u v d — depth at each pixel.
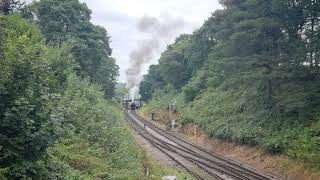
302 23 31.45
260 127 31.70
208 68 58.75
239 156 32.22
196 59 66.81
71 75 24.88
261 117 33.34
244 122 34.78
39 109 10.05
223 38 37.41
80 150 16.67
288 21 31.48
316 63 28.30
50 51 22.53
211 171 26.16
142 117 76.69
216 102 45.62
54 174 10.31
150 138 44.25
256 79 31.89
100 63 46.22
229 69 34.34
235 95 42.50
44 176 9.96
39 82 10.45
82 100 21.98
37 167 9.78
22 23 22.64
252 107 36.28
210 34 61.09
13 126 9.52
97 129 20.12
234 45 33.97
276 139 28.34
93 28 41.97
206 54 64.56
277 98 28.72
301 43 29.30
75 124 18.62
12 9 23.39
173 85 78.50
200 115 46.59
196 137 44.12
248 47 33.66
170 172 25.50
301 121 28.33
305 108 28.27
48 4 35.31
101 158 17.78
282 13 31.17
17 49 10.47
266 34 33.09
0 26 10.98
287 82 29.19
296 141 26.41
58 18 35.81
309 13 30.05
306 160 24.70
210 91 53.06
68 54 24.38
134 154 25.11
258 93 36.44
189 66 73.00
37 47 15.48
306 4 29.67
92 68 41.00
